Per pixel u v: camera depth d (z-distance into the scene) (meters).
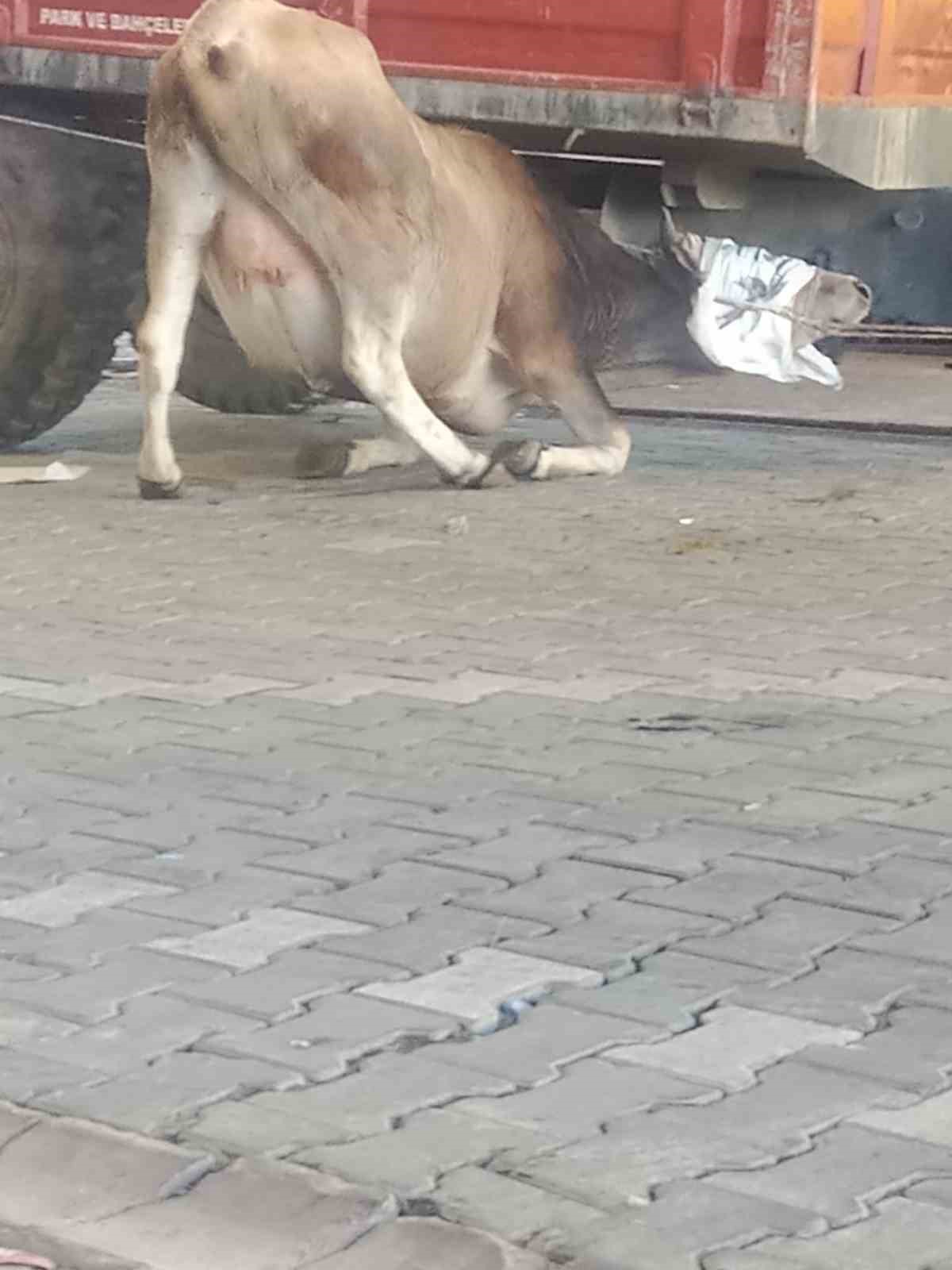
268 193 6.37
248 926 3.84
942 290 11.00
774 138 6.34
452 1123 3.30
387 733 4.68
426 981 3.66
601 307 7.11
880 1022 3.55
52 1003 3.60
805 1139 3.27
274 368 6.82
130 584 5.79
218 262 6.57
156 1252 3.13
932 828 4.21
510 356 7.04
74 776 4.44
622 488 7.18
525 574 5.93
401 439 7.38
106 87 7.00
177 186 6.44
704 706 4.86
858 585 5.86
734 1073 3.42
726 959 3.73
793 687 4.98
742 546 6.27
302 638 5.33
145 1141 3.26
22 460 7.63
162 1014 3.57
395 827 4.21
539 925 3.84
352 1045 3.49
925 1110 3.33
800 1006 3.59
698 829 4.20
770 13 6.30
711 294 7.04
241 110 6.29
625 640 5.33
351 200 6.37
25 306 7.43
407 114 6.50
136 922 3.85
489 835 4.18
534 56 6.57
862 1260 3.04
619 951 3.75
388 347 6.61
